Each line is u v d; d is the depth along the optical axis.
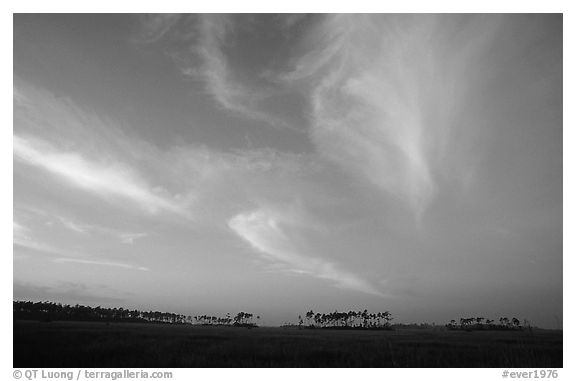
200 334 41.34
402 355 24.06
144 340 31.62
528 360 22.47
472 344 31.00
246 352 25.00
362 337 40.66
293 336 41.19
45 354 22.17
